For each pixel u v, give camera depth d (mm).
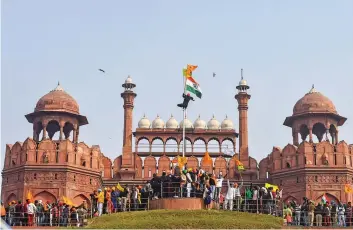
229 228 28000
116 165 42562
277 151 40844
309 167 39188
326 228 28484
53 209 29922
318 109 42031
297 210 30969
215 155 45062
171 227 27906
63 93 42750
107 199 31500
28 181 39062
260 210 31234
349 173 39406
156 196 32406
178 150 45000
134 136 45406
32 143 39688
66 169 39219
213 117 46500
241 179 40531
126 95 43625
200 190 32312
